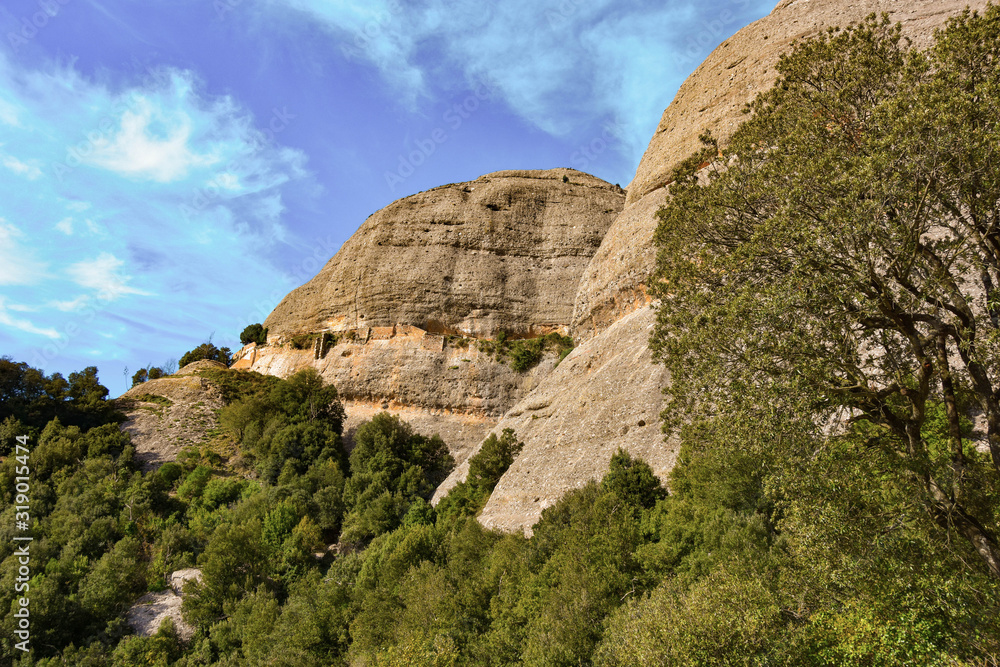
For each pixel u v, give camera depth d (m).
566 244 67.75
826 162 16.86
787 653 16.75
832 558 15.77
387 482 49.16
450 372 61.06
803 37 48.00
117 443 56.44
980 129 15.47
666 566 24.88
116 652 36.16
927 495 15.40
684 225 21.05
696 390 18.92
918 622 14.96
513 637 25.52
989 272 18.86
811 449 16.05
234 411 59.72
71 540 43.59
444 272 66.31
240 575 40.38
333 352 65.19
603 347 45.75
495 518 37.38
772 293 16.00
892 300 15.94
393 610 31.34
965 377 17.59
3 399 59.09
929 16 39.16
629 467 33.19
